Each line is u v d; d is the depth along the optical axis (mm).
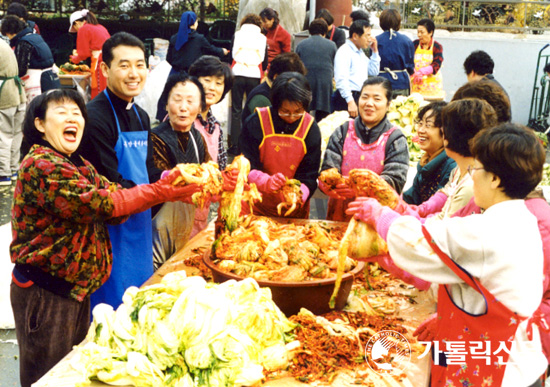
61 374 1774
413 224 1766
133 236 2742
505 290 1630
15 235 2342
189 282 1893
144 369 1675
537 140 1672
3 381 3184
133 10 13289
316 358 1919
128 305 1861
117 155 2740
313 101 7168
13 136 6648
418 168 3262
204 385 1656
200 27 11961
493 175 1693
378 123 3295
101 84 6938
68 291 2363
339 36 8172
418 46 7668
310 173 3320
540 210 2031
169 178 2373
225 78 3535
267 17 8156
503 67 9938
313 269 2244
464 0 10406
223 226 2596
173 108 3043
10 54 6371
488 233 1640
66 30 13234
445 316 1843
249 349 1752
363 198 1946
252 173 3090
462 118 2090
